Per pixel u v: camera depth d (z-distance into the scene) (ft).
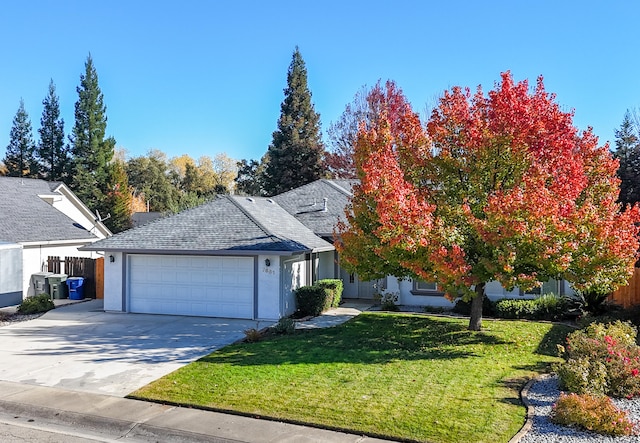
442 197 43.24
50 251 73.87
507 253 36.22
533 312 53.67
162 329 49.60
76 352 40.70
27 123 178.91
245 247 53.67
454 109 44.01
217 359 37.81
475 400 28.17
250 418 26.53
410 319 53.06
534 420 25.26
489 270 38.22
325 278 70.08
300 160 148.15
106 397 30.12
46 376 34.35
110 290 59.88
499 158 41.45
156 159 222.28
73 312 59.72
